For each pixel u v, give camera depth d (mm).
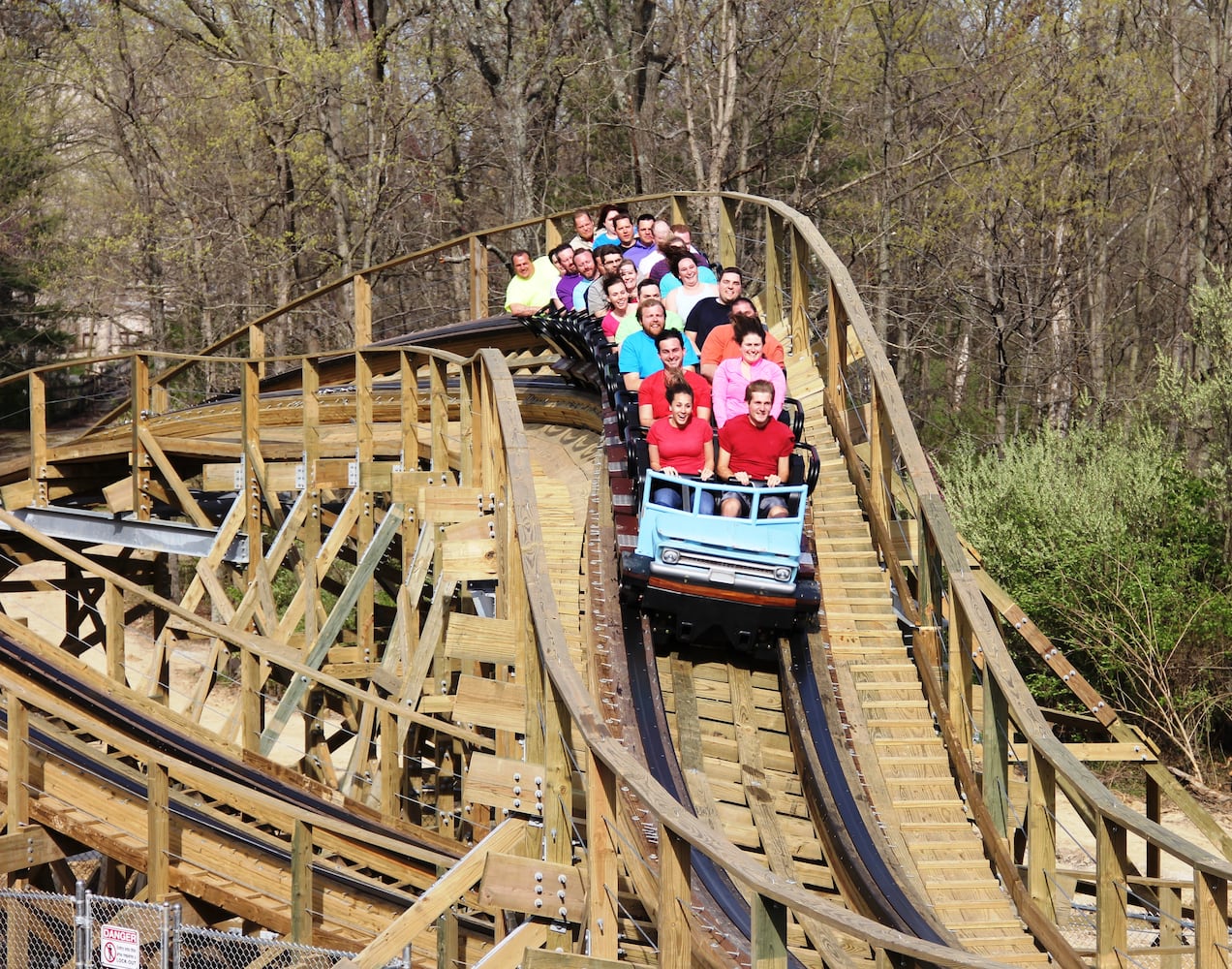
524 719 9164
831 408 13945
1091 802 7613
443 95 36250
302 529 17156
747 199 17281
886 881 8445
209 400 23109
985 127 34438
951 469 27641
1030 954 8125
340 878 9789
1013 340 38312
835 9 32438
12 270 44781
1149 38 36438
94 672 12500
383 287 40781
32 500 19281
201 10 34844
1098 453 26125
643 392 11125
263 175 36000
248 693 14875
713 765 9484
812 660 10461
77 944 8336
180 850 9398
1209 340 25859
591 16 39094
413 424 16062
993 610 16891
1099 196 35594
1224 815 20562
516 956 7961
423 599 20500
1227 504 24469
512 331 19656
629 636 10383
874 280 36281
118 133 37469
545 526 12820
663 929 6520
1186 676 22984
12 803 9344
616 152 40250
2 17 42688
